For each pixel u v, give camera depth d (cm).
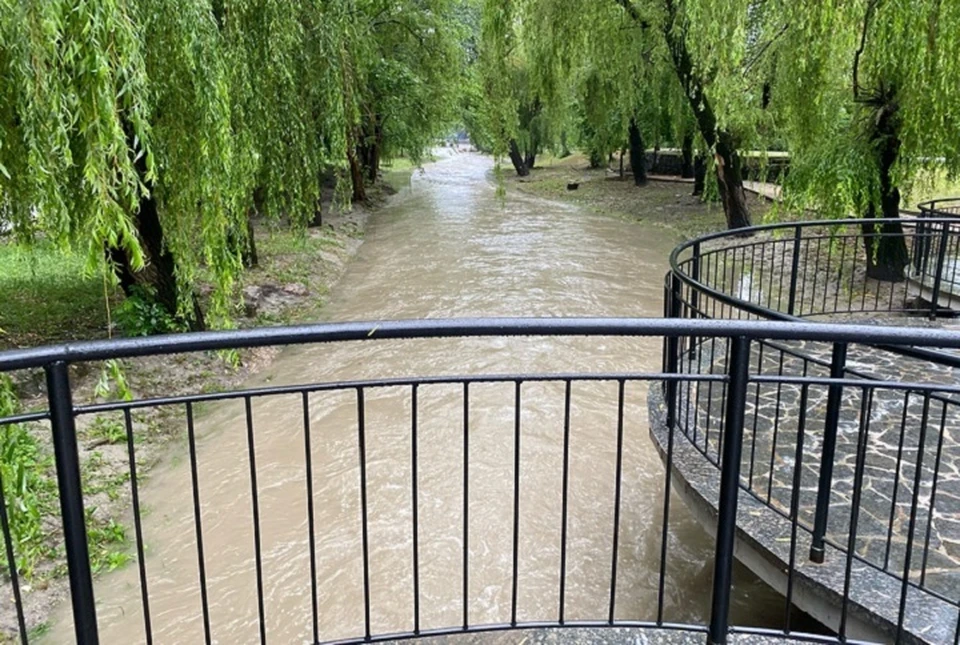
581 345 762
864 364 512
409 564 403
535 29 1165
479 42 1303
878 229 838
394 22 1508
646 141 2064
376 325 160
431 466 508
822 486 253
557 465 506
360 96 1177
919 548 274
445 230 1655
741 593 369
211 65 438
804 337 165
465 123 2038
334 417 593
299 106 630
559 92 1254
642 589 379
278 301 912
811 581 252
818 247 756
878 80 810
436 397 628
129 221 354
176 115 445
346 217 1725
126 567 401
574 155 3734
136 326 646
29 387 529
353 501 468
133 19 374
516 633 206
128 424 168
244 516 452
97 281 802
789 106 892
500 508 455
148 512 455
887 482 330
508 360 718
